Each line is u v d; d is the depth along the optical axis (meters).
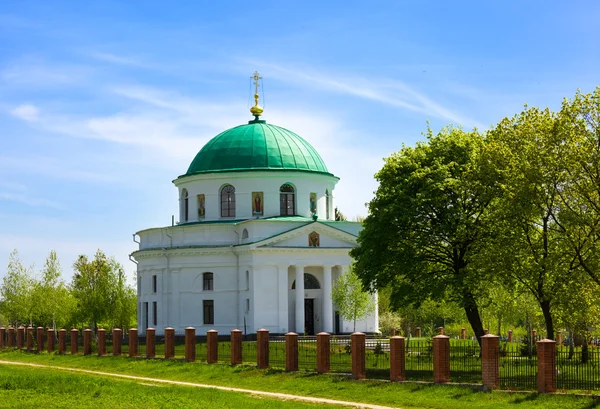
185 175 97.50
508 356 58.34
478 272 53.28
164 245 95.12
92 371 67.25
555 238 50.34
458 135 60.06
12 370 65.38
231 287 91.56
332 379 50.12
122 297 113.44
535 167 48.62
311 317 92.44
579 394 40.22
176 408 39.78
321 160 99.69
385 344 76.62
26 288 116.50
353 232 92.75
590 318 52.69
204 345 72.56
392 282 59.66
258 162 94.88
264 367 56.53
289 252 88.94
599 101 47.84
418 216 58.03
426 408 41.81
